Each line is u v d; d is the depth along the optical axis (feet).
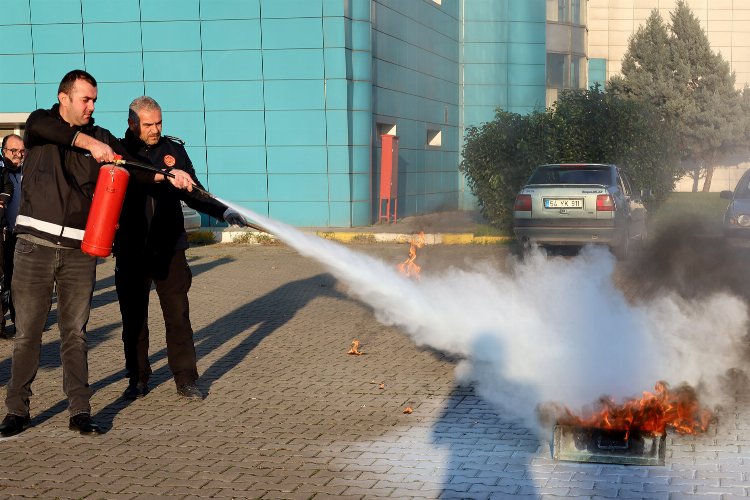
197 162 77.00
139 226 22.31
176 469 17.60
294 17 75.20
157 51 76.02
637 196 59.11
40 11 75.82
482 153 69.05
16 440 19.69
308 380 25.02
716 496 15.60
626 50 156.46
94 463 18.03
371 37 78.13
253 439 19.57
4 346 30.27
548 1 116.78
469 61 109.29
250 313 36.60
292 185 76.69
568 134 69.15
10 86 76.54
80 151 19.84
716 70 146.51
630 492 15.87
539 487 16.24
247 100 76.18
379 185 83.87
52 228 19.57
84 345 20.39
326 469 17.49
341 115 75.66
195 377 23.25
